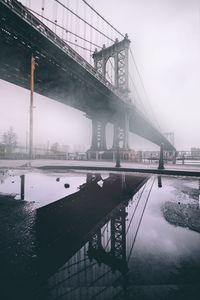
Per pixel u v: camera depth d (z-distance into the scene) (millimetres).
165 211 2768
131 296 1125
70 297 1116
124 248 1700
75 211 2775
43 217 2521
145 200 3408
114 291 1169
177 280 1270
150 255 1581
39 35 12359
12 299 1094
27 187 4555
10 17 10875
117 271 1364
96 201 3336
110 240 1849
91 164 11219
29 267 1413
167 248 1697
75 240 1856
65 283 1238
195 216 2551
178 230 2100
